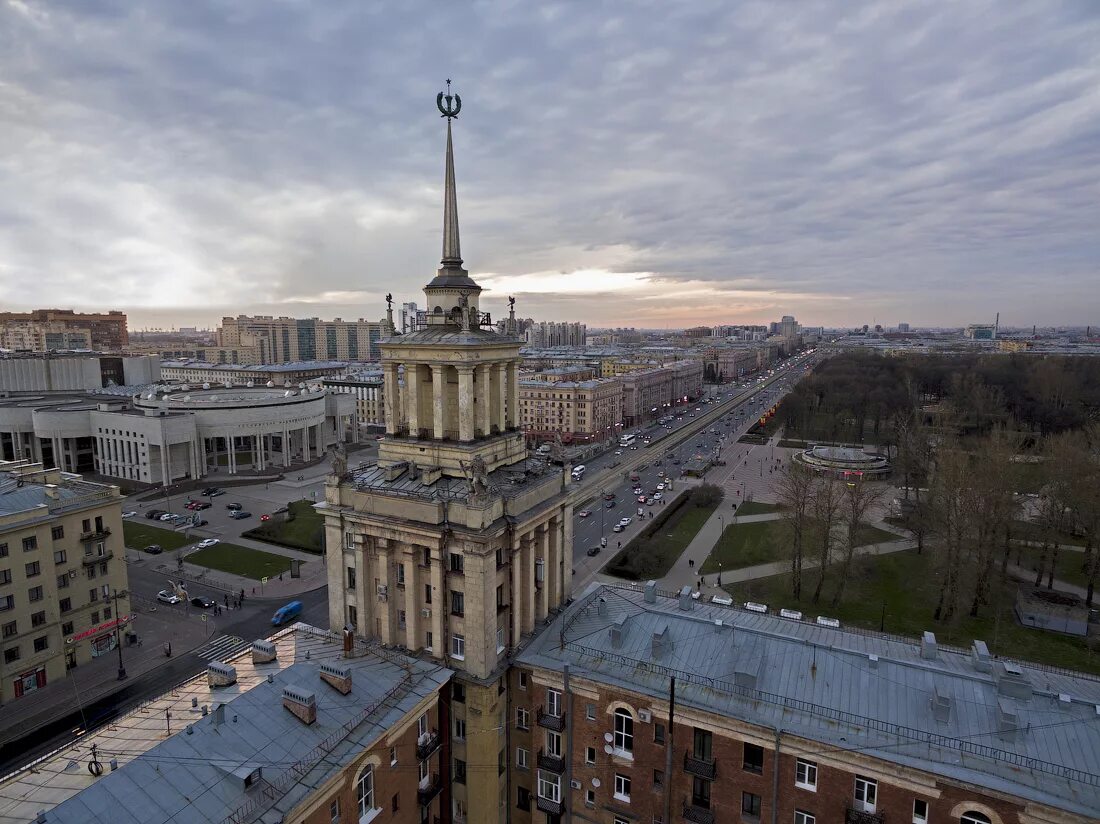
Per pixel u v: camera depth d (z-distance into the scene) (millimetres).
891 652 39125
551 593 45500
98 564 73125
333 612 43094
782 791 33438
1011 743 30766
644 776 37188
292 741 30453
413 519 38938
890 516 120688
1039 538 89438
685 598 45000
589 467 171000
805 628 42469
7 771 53906
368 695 35031
